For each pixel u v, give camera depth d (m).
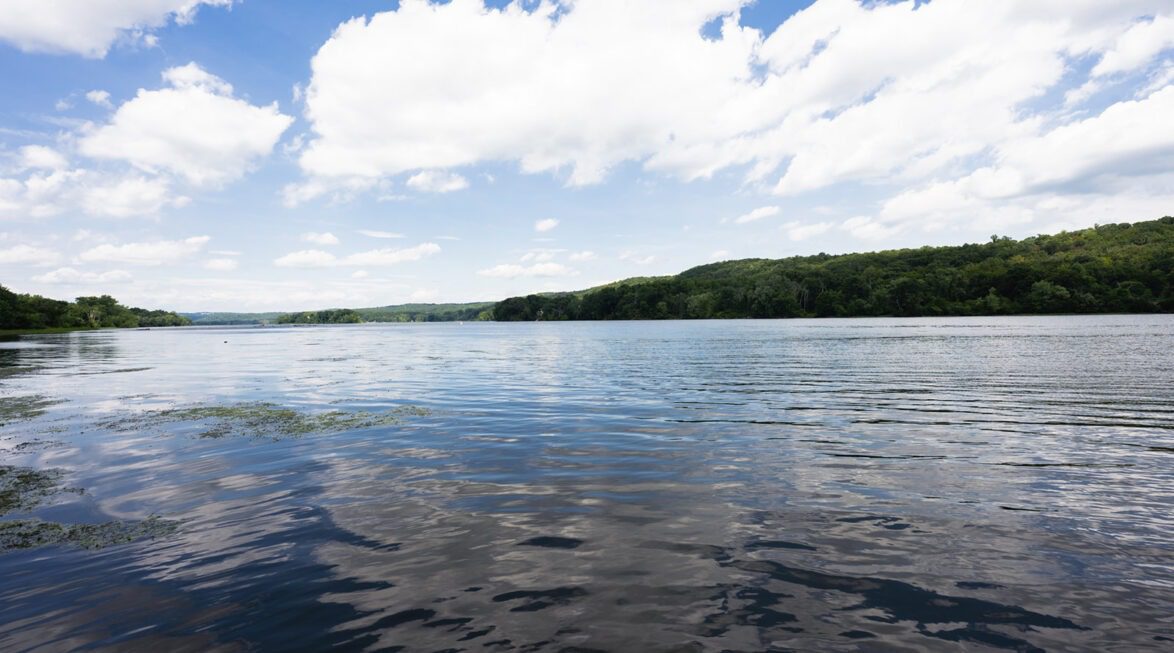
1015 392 18.38
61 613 5.10
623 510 7.64
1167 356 29.92
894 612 4.98
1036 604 5.10
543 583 5.57
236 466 10.16
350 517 7.48
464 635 4.66
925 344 43.62
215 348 62.25
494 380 24.47
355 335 115.81
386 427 13.73
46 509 7.95
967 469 9.48
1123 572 5.70
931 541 6.50
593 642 4.54
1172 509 7.45
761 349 42.00
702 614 4.96
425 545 6.54
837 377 23.36
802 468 9.63
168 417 15.50
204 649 4.51
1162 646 4.44
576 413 15.50
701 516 7.38
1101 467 9.52
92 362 39.34
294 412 16.16
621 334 82.31
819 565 5.92
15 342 81.75
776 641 4.55
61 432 13.52
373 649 4.48
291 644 4.56
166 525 7.28
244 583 5.65
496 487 8.73
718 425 13.55
